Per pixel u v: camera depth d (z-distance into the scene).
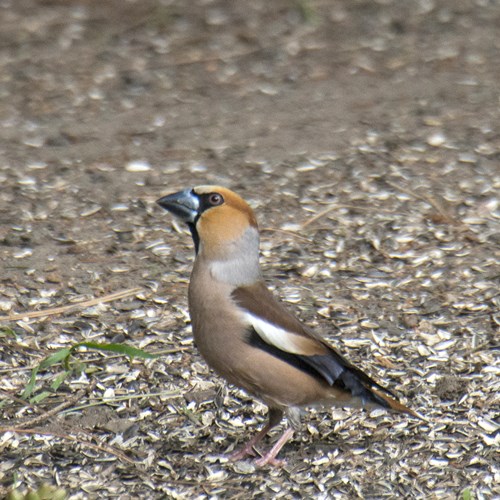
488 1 25.19
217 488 9.14
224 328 9.31
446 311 12.33
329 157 16.94
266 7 24.81
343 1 25.14
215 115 18.95
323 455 9.66
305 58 21.81
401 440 9.85
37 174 16.36
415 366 11.13
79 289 12.83
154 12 24.30
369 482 9.23
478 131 17.91
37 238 14.18
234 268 9.45
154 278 13.16
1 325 11.89
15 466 9.35
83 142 17.69
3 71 20.95
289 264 13.55
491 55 21.86
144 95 19.91
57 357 10.17
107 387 10.69
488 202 15.24
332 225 14.62
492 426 10.02
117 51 22.12
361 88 20.19
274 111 19.11
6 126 18.36
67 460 9.47
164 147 17.48
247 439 9.93
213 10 24.64
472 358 11.25
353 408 10.39
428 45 22.45
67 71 21.00
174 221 14.79
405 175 16.17
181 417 10.25
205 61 21.64
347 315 12.27
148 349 11.47
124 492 9.03
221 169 16.55
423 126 18.17
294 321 9.41
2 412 10.21
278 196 15.54
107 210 15.09
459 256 13.70
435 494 9.05
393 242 14.12
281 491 9.11
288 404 9.48
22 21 23.81
